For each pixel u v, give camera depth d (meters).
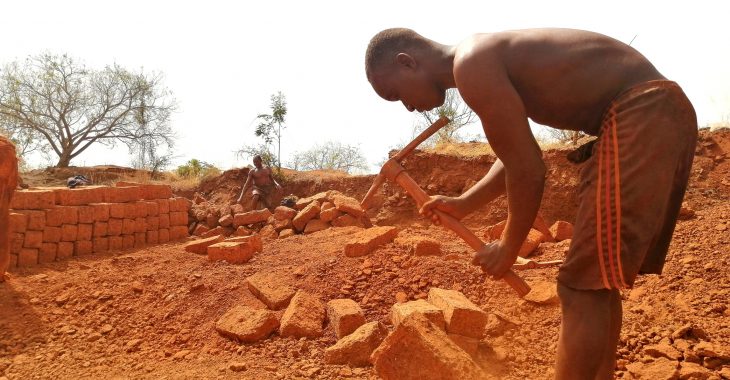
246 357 4.24
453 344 3.15
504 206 9.38
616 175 2.27
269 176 15.20
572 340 2.32
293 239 7.86
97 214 8.34
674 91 2.28
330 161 22.81
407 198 10.98
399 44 2.77
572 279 2.38
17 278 6.41
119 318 5.36
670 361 3.56
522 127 2.36
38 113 23.22
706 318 4.15
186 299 5.53
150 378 3.98
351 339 4.05
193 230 11.98
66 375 4.20
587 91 2.42
